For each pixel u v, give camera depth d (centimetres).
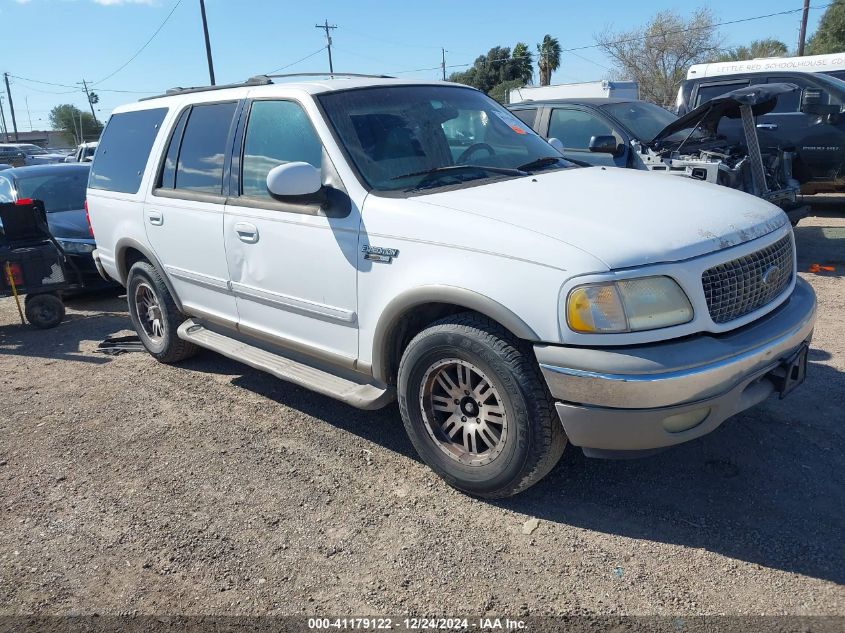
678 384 272
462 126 421
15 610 283
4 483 386
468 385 324
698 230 300
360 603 274
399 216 333
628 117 826
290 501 349
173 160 489
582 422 286
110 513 349
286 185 346
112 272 586
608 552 295
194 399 488
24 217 682
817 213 1127
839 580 270
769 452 365
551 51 5147
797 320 320
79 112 7819
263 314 426
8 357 621
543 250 287
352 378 387
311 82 413
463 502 338
